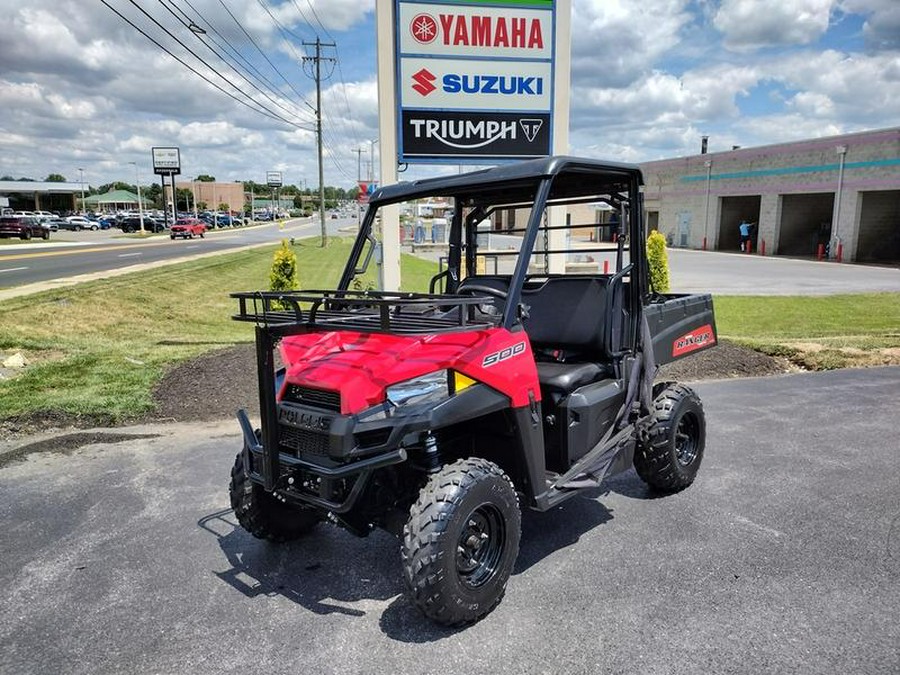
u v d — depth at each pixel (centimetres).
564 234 777
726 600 326
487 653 287
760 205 3675
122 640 300
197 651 291
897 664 276
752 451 552
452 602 290
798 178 3180
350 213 15575
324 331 310
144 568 366
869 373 852
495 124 913
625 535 400
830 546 382
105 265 2177
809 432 604
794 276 2275
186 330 1174
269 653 289
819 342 1023
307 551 386
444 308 386
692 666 276
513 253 451
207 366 810
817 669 273
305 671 277
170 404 680
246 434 342
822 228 3278
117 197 11838
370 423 290
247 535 407
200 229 5488
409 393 304
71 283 1524
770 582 342
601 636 298
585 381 393
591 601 327
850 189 2906
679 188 4078
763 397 733
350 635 302
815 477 491
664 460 439
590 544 388
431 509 289
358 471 287
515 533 317
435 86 895
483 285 438
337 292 365
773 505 441
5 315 1021
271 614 320
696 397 466
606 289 405
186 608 326
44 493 471
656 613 315
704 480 487
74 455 548
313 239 5134
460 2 884
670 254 3494
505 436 355
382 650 290
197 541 399
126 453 553
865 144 2816
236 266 2402
